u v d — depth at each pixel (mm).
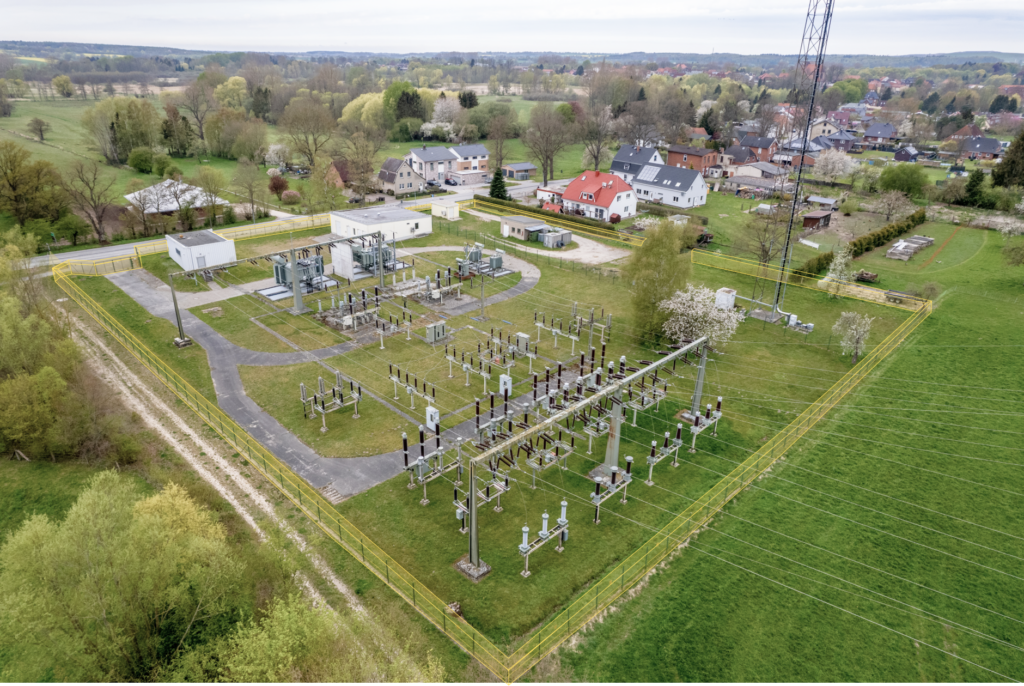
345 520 31031
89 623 22938
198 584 24203
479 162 121500
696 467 35969
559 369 41344
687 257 50938
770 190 102438
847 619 26406
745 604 26984
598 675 23781
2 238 59188
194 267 62156
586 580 28047
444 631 25219
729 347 50000
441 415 39906
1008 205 90062
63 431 35188
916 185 97875
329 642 22578
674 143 146875
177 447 36219
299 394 42031
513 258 70562
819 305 58375
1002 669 24484
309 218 82875
